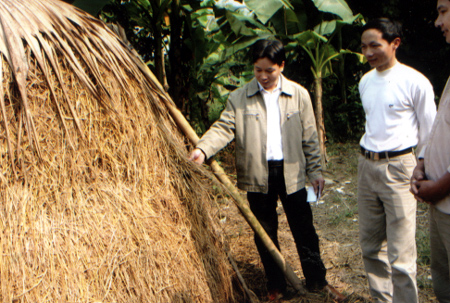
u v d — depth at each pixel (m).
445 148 1.74
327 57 6.22
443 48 8.61
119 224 1.99
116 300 1.87
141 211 2.09
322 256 3.33
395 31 2.14
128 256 1.96
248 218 2.50
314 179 2.58
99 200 1.98
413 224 2.23
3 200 1.74
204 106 7.02
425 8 8.45
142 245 2.02
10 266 1.68
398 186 2.19
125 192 2.08
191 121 6.59
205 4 6.31
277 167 2.51
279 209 4.46
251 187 2.50
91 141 1.99
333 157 6.89
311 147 2.57
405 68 2.20
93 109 2.02
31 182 1.82
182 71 6.22
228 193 2.42
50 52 1.88
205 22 6.69
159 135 2.32
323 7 5.45
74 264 1.81
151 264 2.03
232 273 2.56
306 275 2.71
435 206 1.79
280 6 5.28
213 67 6.73
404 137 2.18
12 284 1.67
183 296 2.10
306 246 2.64
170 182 2.30
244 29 5.48
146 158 2.21
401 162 2.18
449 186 1.69
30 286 1.70
